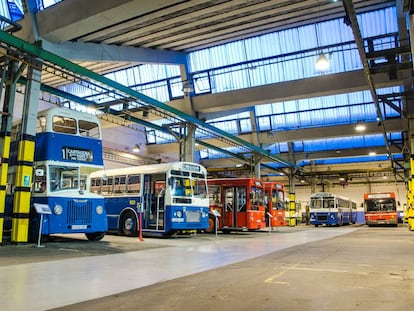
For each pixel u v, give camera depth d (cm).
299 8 1653
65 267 701
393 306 436
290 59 2166
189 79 2262
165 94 2386
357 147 3166
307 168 4003
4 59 1216
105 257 858
